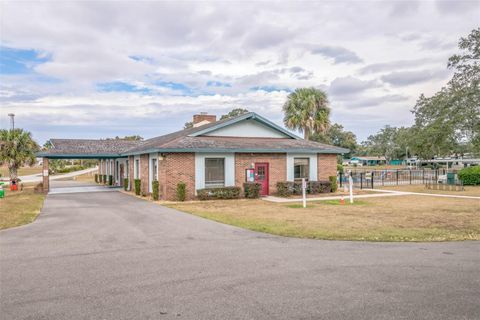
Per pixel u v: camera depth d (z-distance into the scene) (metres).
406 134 42.62
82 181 43.12
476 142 22.50
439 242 8.53
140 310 4.59
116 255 7.45
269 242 8.63
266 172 21.14
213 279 5.82
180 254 7.49
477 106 20.02
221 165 19.98
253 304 4.75
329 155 23.09
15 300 4.97
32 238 9.29
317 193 21.77
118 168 33.22
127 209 15.23
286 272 6.18
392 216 12.72
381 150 99.56
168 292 5.23
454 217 12.44
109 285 5.56
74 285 5.58
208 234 9.67
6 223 11.62
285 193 20.45
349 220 11.88
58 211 14.73
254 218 12.41
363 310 4.52
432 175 34.16
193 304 4.77
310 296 5.02
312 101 32.91
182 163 18.94
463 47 20.42
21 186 29.45
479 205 15.82
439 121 22.73
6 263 6.89
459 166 62.53
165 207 15.87
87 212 14.36
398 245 8.24
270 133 23.58
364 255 7.32
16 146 29.73
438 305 4.66
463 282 5.57
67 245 8.44
